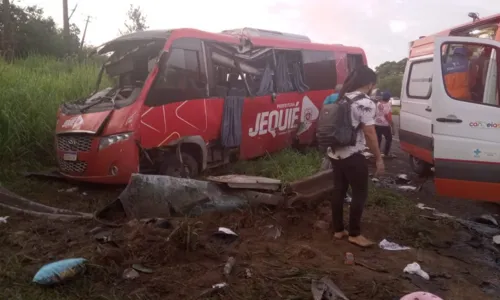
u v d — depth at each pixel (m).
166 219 5.02
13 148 7.76
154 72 6.66
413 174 9.11
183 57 7.12
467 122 5.98
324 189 6.26
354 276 4.21
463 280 4.30
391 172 9.32
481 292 4.10
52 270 3.76
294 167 7.89
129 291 3.75
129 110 6.42
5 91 8.57
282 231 5.26
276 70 8.98
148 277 3.98
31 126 8.14
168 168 6.76
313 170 7.62
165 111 6.72
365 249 4.89
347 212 6.03
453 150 6.06
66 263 3.87
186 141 6.96
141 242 4.45
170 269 4.13
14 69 10.94
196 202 5.39
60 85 10.15
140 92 6.54
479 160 5.93
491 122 5.88
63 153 6.85
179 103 6.93
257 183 5.78
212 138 7.60
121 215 5.37
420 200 7.21
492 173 5.89
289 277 4.09
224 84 8.06
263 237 5.06
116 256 4.21
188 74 7.18
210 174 7.68
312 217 5.80
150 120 6.52
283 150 8.99
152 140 6.55
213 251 4.48
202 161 7.30
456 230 5.68
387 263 4.57
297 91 9.38
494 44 6.12
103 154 6.42
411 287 4.07
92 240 4.73
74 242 4.66
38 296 3.59
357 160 4.77
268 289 3.87
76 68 12.07
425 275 4.29
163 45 7.02
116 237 4.69
